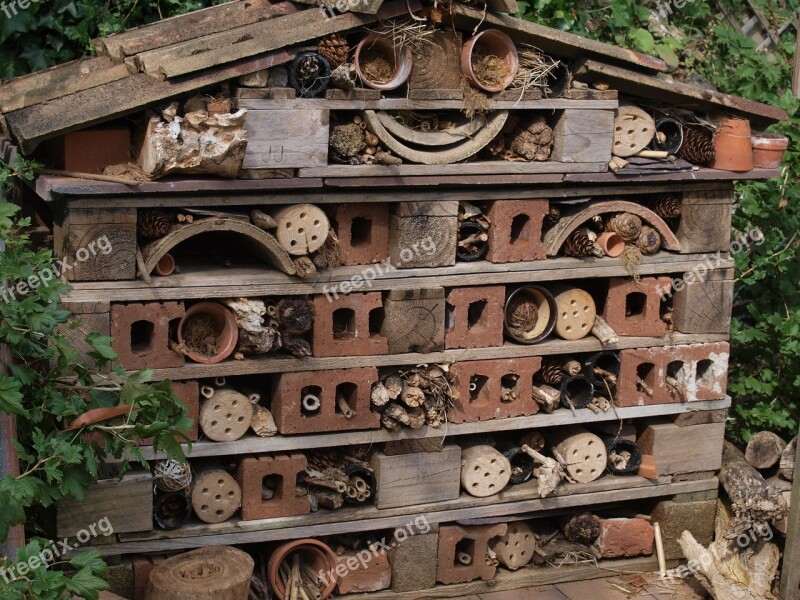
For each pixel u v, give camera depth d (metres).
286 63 2.96
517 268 3.20
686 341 3.34
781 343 3.62
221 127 2.88
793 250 3.67
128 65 2.97
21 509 2.72
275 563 3.12
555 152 3.17
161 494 3.04
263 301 3.07
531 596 3.27
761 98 3.93
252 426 3.09
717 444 3.40
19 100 2.94
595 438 3.32
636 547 3.38
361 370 3.12
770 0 4.03
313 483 3.14
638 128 3.22
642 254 3.29
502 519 3.27
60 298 2.87
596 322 3.30
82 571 2.74
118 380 2.95
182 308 2.98
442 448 3.21
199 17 3.20
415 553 3.22
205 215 2.97
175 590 2.88
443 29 3.05
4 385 2.74
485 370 3.21
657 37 3.91
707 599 3.29
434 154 3.07
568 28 3.77
